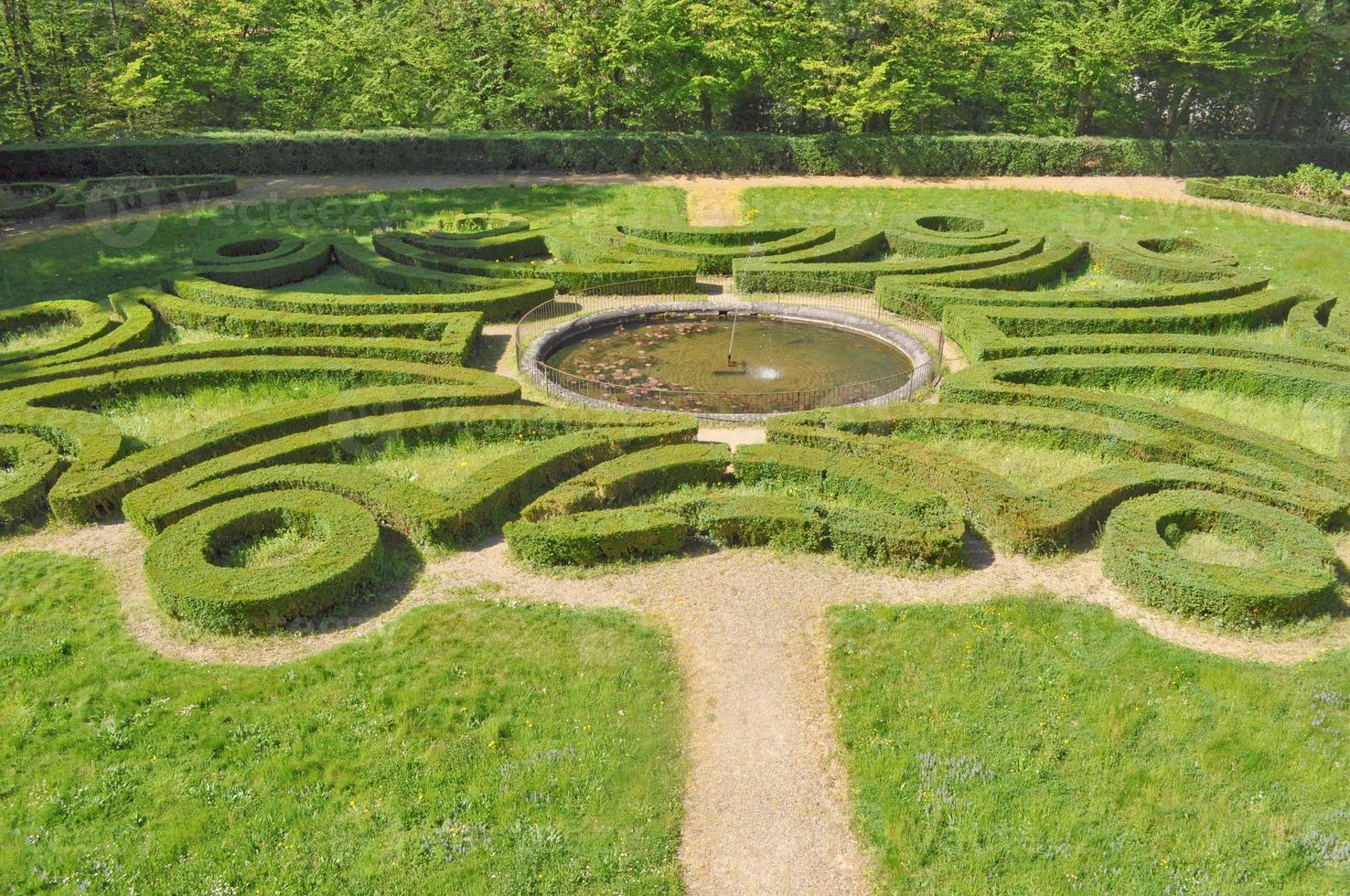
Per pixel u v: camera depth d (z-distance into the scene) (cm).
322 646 1152
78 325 2203
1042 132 4091
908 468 1501
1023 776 962
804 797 955
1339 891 840
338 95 4084
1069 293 2264
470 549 1355
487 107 4000
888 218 3238
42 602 1224
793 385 1892
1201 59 3741
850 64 3891
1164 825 909
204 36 3866
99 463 1480
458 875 854
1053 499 1373
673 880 865
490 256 2705
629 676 1103
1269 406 1800
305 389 1819
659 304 2286
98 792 930
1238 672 1096
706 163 3744
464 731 1015
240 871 852
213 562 1284
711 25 3806
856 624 1184
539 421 1630
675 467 1479
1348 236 3009
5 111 3581
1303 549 1253
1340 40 3875
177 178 3338
